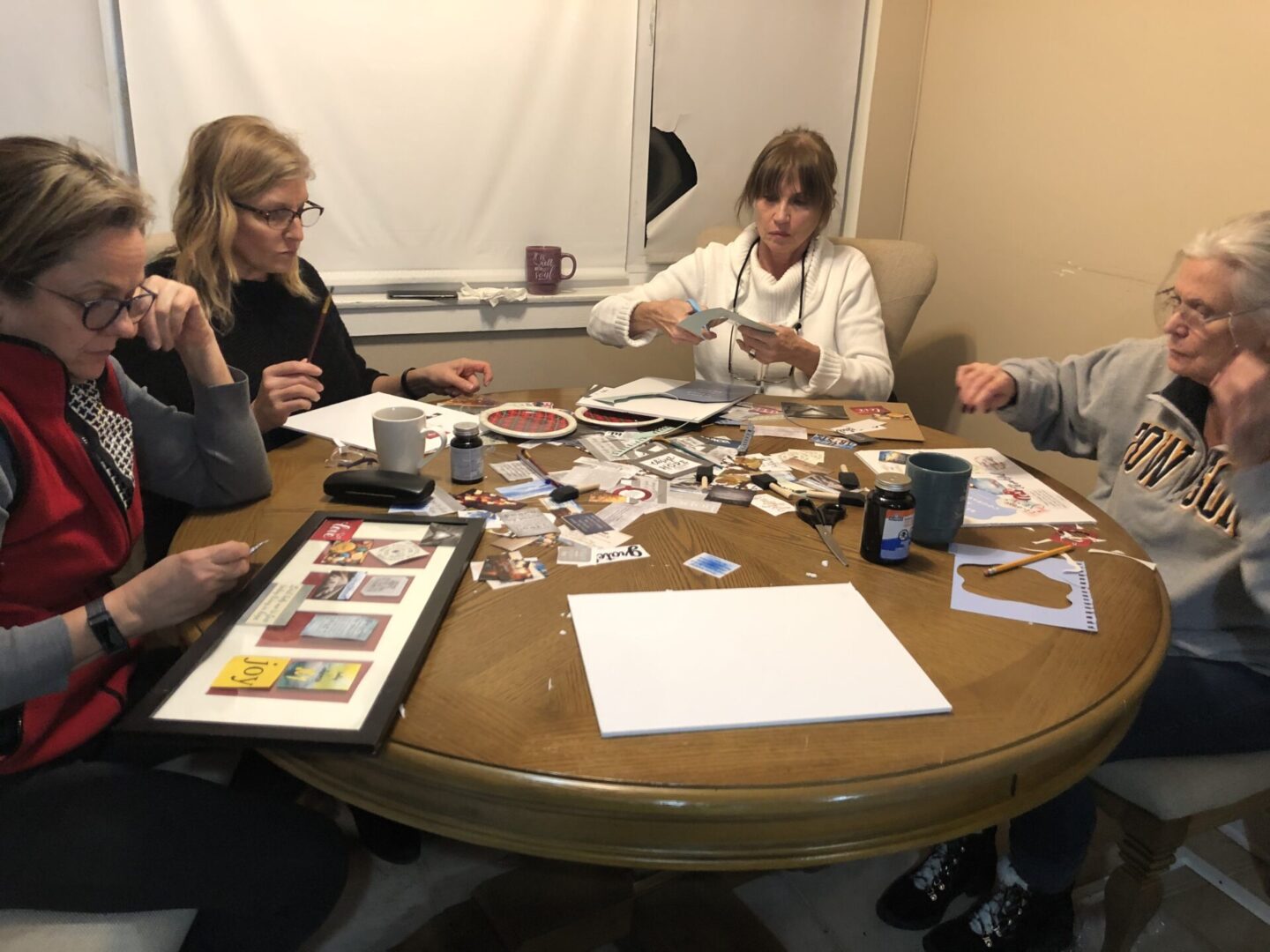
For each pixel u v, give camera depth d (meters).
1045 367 1.61
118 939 0.89
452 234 2.42
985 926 1.37
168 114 2.06
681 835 0.73
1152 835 1.20
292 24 2.11
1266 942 1.47
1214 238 1.16
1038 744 0.77
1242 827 1.71
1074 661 0.90
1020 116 2.41
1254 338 1.12
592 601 0.97
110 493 1.03
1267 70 1.81
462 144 2.35
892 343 2.30
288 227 1.60
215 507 1.23
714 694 0.81
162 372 1.51
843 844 0.76
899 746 0.76
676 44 2.50
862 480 1.38
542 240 2.54
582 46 2.39
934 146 2.74
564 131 2.45
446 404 1.73
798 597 1.00
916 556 1.13
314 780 0.82
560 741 0.75
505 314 2.50
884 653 0.89
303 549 1.07
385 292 2.41
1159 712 1.21
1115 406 1.50
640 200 2.62
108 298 0.92
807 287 2.12
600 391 1.84
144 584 0.89
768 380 2.08
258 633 0.89
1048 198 2.35
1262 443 1.13
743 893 1.53
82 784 0.94
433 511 1.21
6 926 0.88
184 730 0.74
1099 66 2.17
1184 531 1.28
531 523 1.18
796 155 1.97
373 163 2.28
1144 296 2.13
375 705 0.77
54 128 1.98
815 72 2.69
